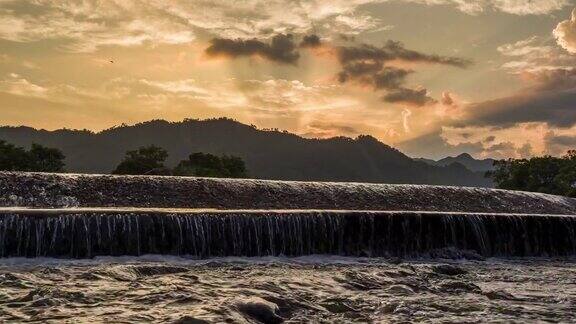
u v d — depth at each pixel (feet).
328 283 34.47
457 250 66.08
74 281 32.42
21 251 51.70
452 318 25.77
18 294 27.91
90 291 28.71
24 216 52.29
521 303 30.09
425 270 41.86
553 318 26.55
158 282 32.81
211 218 58.54
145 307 25.20
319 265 49.83
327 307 27.17
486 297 31.63
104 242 54.29
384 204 101.14
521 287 38.70
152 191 89.61
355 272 37.93
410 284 34.40
